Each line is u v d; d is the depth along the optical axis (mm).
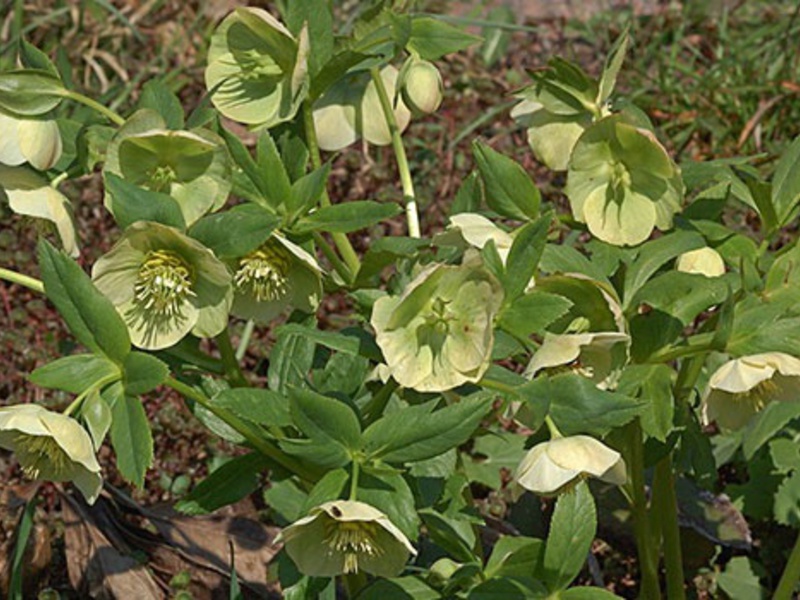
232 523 1130
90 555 1105
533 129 884
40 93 799
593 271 821
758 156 921
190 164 779
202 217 776
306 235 813
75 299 763
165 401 1292
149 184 780
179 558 1113
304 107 876
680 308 846
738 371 793
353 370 850
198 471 1251
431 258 886
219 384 851
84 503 1140
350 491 759
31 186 807
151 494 1236
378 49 893
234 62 849
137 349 833
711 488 1137
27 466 783
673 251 860
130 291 779
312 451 760
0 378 1301
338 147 932
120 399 769
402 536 715
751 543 1147
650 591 973
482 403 748
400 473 772
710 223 901
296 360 853
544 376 756
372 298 811
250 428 825
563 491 801
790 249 878
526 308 757
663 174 832
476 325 744
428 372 753
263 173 807
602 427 761
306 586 825
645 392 838
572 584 1146
